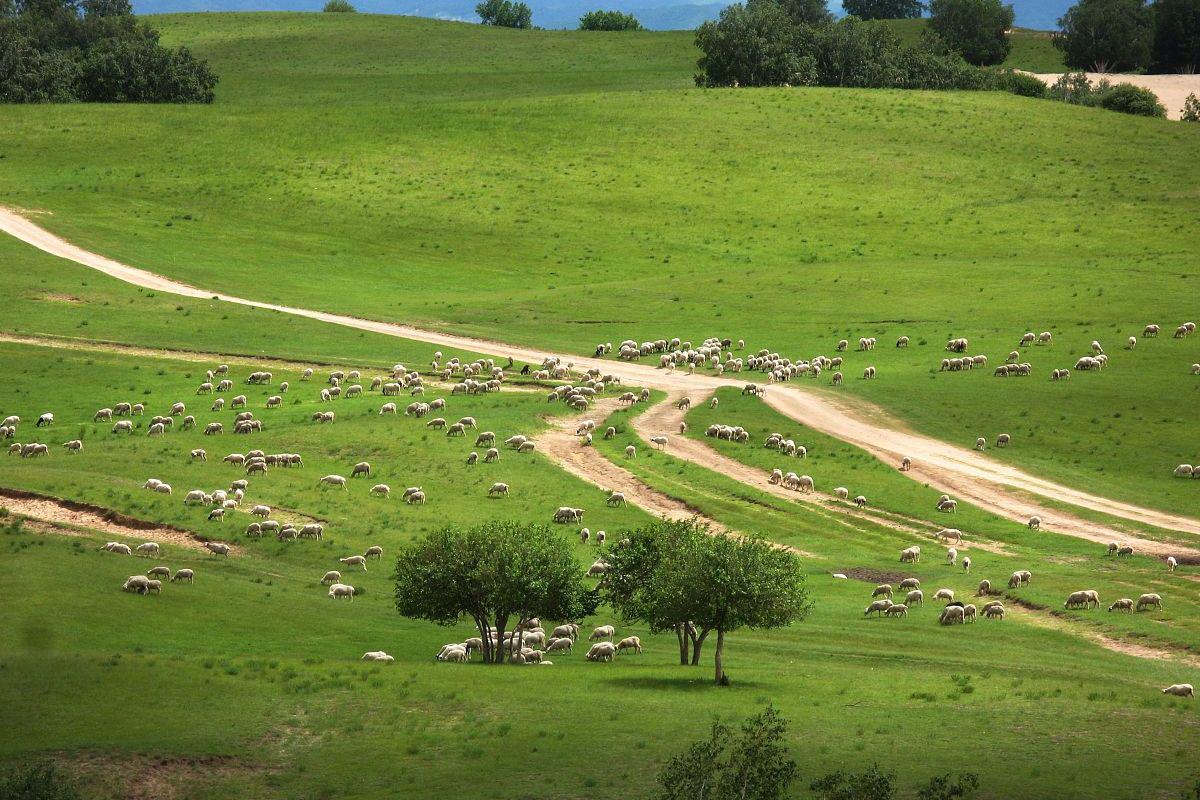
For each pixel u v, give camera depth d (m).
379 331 149.38
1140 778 37.44
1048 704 46.22
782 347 142.88
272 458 97.19
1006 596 71.75
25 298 151.50
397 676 49.31
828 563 80.88
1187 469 98.50
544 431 109.69
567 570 57.88
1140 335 136.62
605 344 144.75
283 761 40.22
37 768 36.56
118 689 45.72
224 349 139.50
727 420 113.44
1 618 55.88
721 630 51.56
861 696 47.66
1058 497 94.44
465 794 37.00
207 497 83.94
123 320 147.00
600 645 58.50
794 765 33.78
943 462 102.56
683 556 53.88
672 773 34.72
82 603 59.34
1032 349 134.00
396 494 91.19
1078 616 67.12
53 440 106.56
